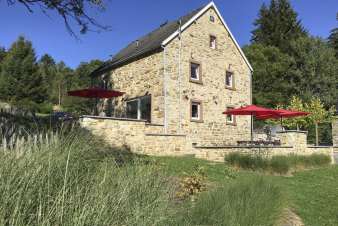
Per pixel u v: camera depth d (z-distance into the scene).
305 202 9.30
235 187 6.76
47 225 2.80
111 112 22.86
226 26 22.72
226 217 5.26
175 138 15.34
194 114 20.48
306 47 41.31
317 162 17.59
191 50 20.50
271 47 42.12
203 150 14.97
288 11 47.19
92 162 4.14
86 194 3.38
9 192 2.84
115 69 22.91
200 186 6.82
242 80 23.52
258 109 18.98
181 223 4.47
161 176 4.88
